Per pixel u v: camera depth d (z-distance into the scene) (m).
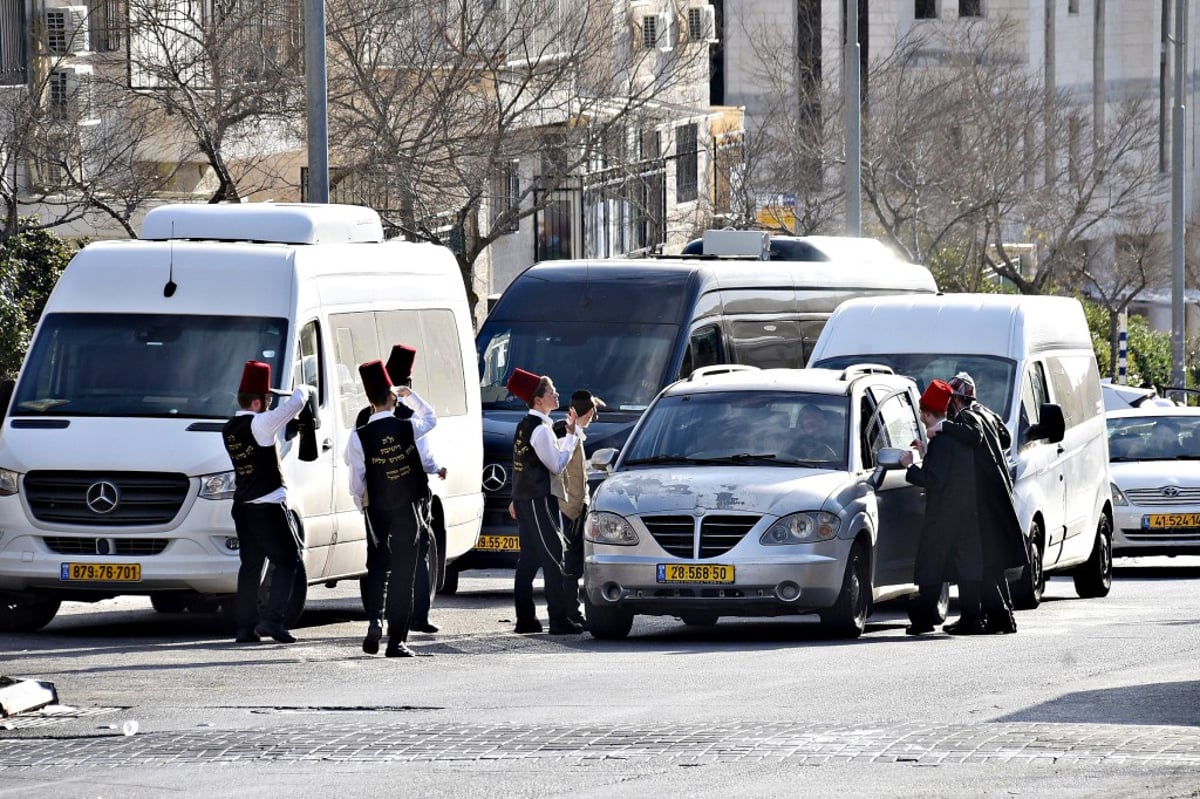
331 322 64.94
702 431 62.81
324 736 39.19
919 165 193.62
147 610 71.38
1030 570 72.31
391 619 54.81
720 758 35.50
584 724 40.16
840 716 40.66
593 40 134.38
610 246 182.88
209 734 40.06
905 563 64.12
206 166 123.25
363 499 55.06
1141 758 34.44
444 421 70.44
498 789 33.16
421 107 116.06
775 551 58.19
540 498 62.19
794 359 93.75
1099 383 85.88
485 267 167.38
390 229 117.56
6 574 60.50
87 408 61.91
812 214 190.62
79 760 37.47
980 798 31.27
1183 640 56.94
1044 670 48.78
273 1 111.44
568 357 84.94
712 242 96.56
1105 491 83.81
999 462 61.91
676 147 197.75
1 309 105.12
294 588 59.97
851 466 61.50
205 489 60.25
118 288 63.62
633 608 59.00
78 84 108.75
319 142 87.75
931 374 75.75
